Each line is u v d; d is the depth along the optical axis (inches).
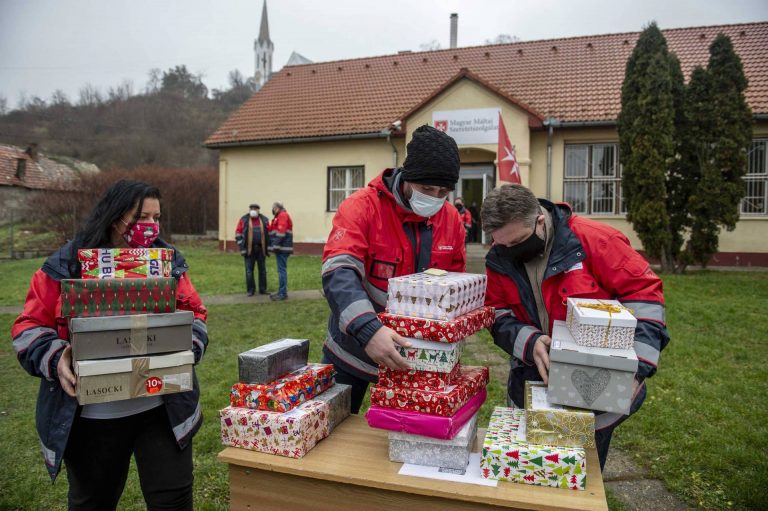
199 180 972.6
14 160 1043.3
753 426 151.1
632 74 431.8
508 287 85.1
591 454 73.8
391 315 72.7
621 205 538.0
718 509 115.3
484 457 67.6
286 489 73.9
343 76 734.5
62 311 69.9
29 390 195.5
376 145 613.3
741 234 497.0
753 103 490.9
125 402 75.7
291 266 532.7
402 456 72.7
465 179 605.3
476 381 78.4
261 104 724.0
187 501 81.0
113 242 80.5
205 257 614.5
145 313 72.4
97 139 1636.3
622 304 77.8
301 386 80.7
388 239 89.0
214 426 155.0
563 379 68.1
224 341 254.4
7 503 120.6
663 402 169.6
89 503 79.5
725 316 271.3
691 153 422.3
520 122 534.0
